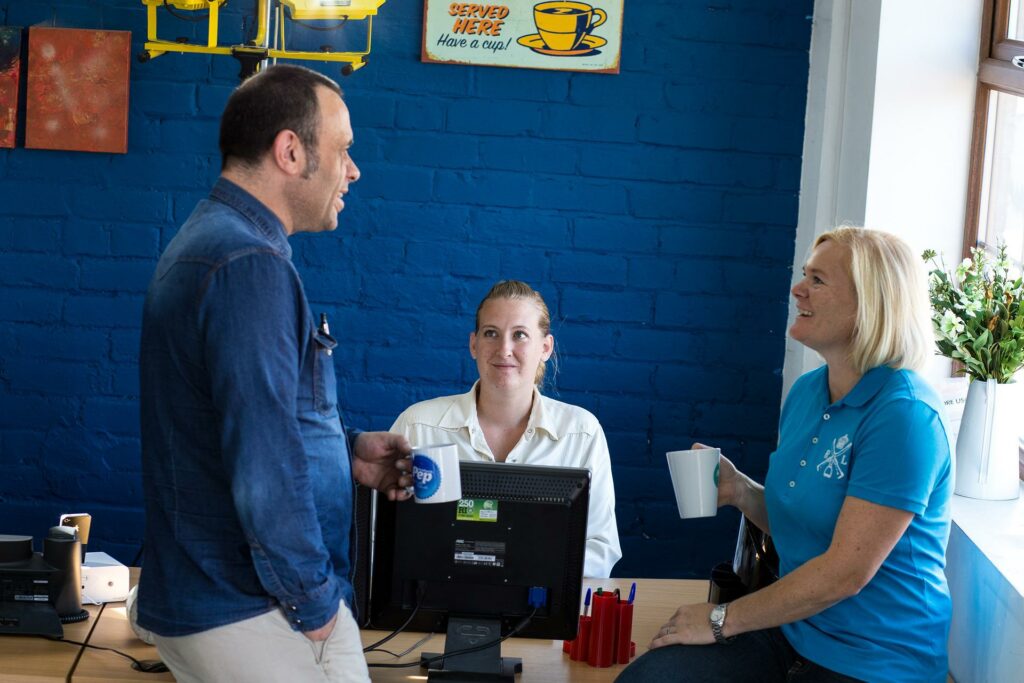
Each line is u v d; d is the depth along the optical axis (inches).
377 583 76.9
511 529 76.2
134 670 75.9
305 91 69.4
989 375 99.8
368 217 133.6
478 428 102.7
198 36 130.1
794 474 83.4
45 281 133.0
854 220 121.8
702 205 135.1
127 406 134.9
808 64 133.8
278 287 65.7
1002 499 100.3
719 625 79.6
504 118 132.9
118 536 136.8
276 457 64.5
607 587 95.0
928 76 116.9
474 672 75.9
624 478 138.2
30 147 130.3
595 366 136.8
